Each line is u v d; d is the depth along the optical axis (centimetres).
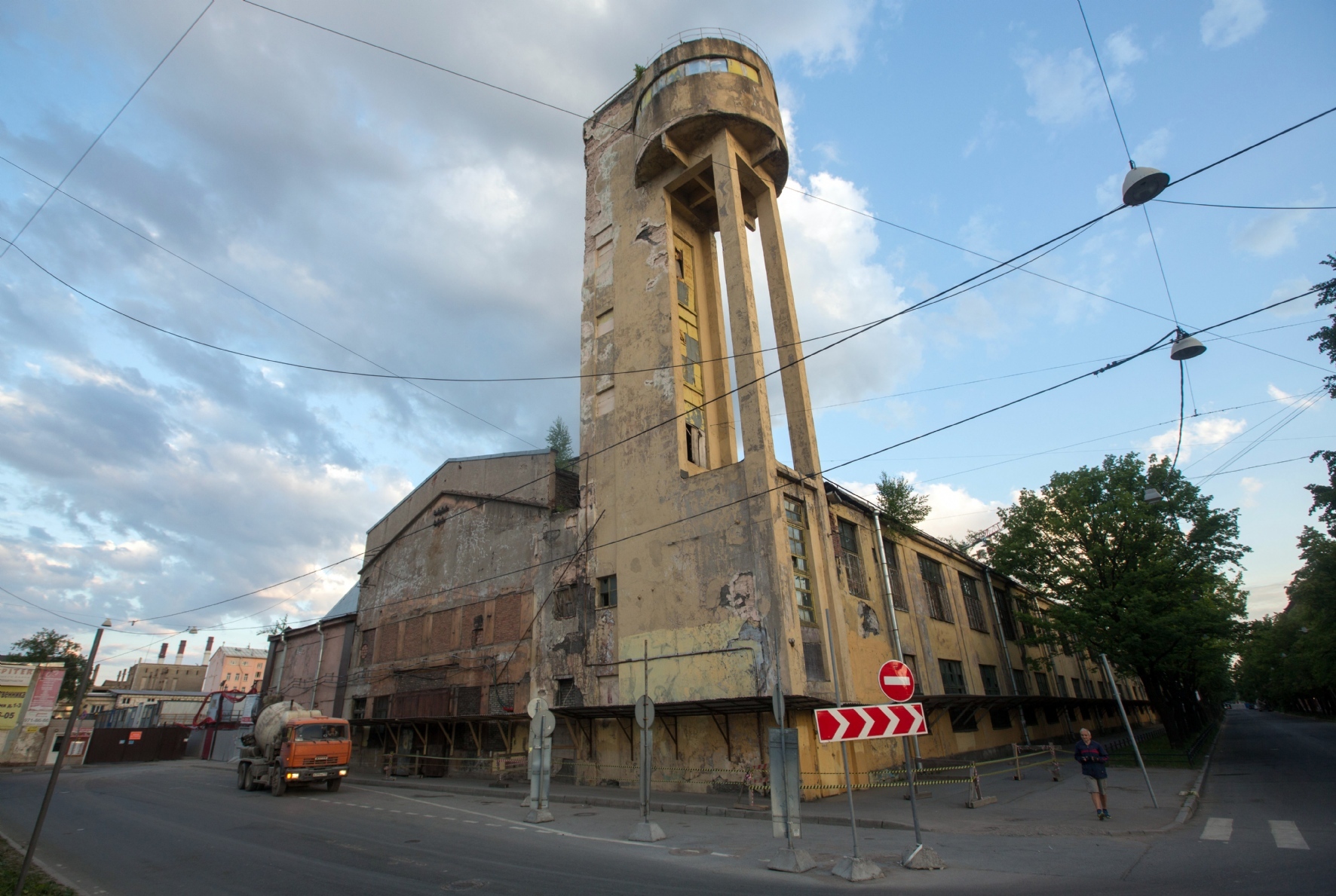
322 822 1496
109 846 1225
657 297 2503
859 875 853
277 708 2411
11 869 993
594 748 2222
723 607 1961
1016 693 3456
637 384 2461
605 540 2394
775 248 2531
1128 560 2592
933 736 2495
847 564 2425
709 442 2520
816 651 1998
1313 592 3086
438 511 3269
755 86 2459
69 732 815
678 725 2005
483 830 1361
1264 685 9025
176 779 2875
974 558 3538
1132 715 5428
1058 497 2742
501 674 2631
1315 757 2438
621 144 2905
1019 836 1145
